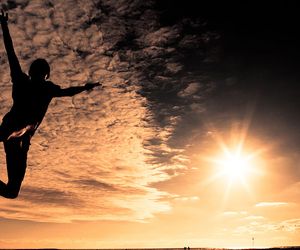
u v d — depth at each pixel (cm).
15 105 376
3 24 381
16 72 382
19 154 391
